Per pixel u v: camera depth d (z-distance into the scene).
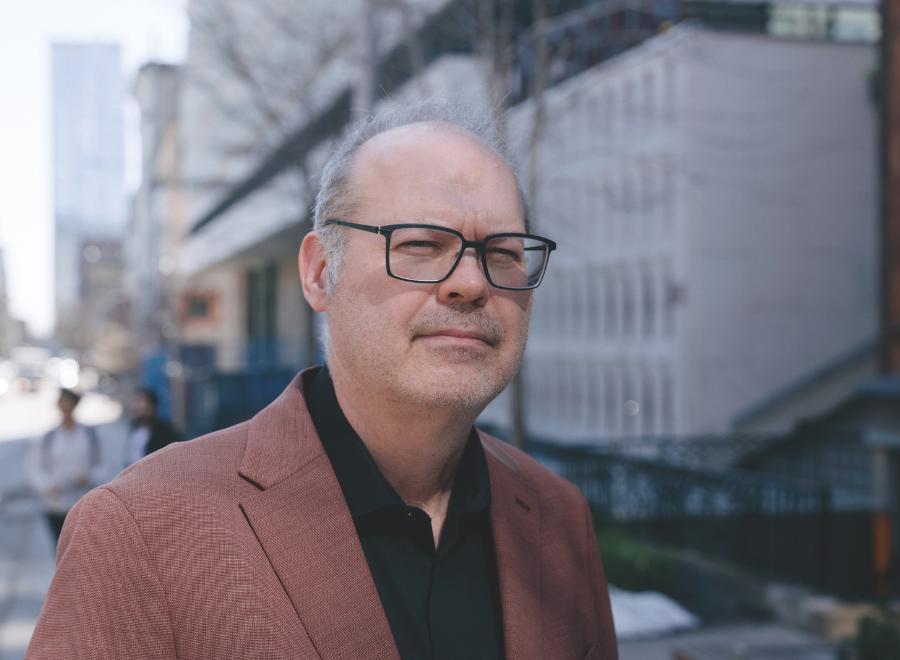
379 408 1.46
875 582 10.51
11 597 9.32
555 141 15.47
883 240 14.23
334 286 1.50
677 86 22.89
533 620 1.60
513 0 10.71
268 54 14.31
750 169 23.30
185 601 1.29
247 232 38.19
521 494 1.80
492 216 1.47
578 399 28.55
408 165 1.47
